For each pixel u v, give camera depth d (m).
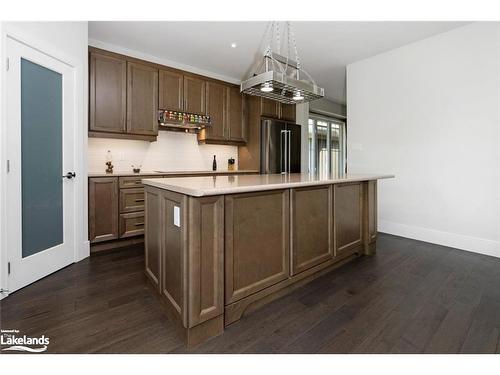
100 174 3.04
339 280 2.31
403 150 3.67
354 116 4.20
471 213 3.11
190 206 1.45
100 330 1.60
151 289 2.08
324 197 2.38
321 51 3.78
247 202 1.76
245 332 1.60
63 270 2.50
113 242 3.19
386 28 3.15
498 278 2.35
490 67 2.92
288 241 2.05
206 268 1.53
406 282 2.27
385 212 3.91
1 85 1.92
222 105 4.50
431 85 3.38
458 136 3.18
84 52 2.80
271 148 4.81
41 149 2.31
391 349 1.44
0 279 1.93
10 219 2.02
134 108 3.53
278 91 2.68
